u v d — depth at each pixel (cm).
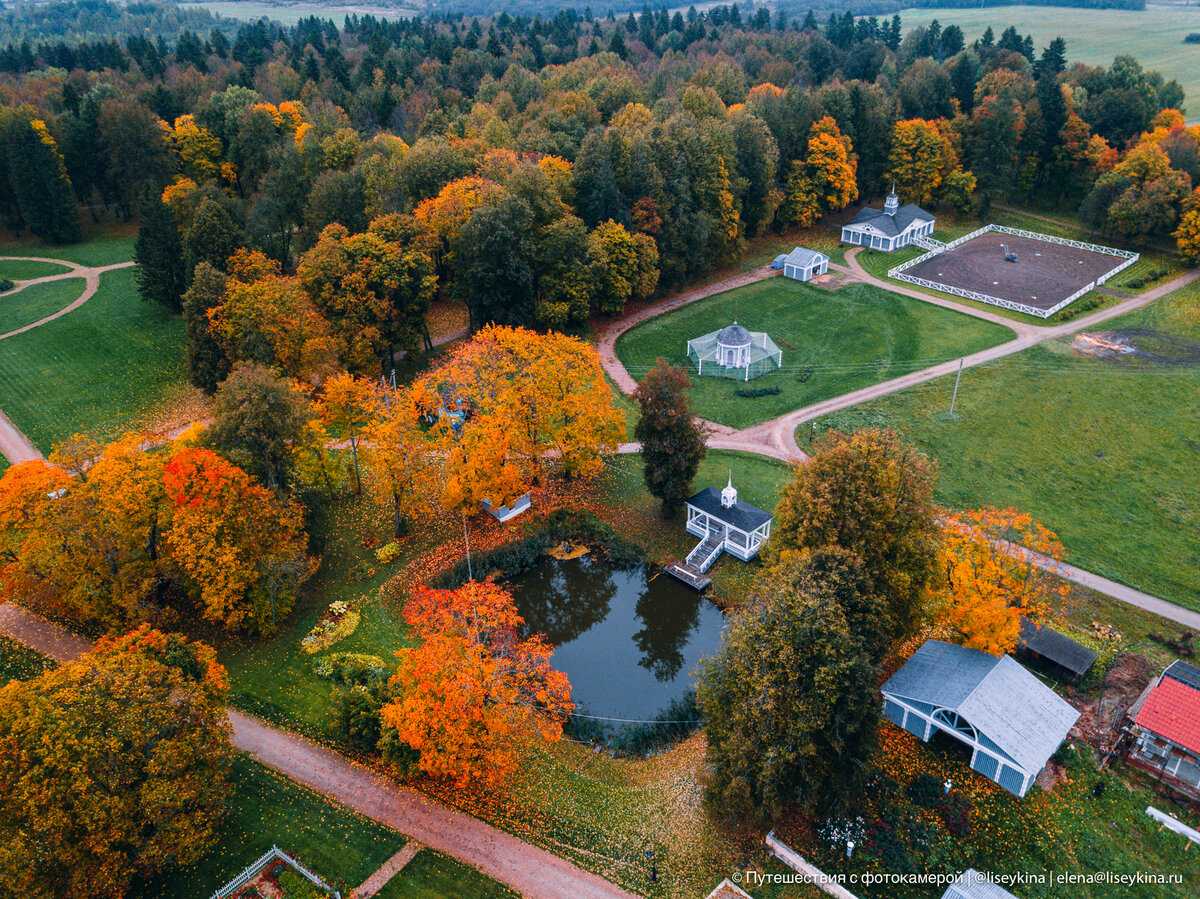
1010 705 4972
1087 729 5284
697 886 4500
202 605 6247
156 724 4366
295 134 13662
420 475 6825
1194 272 11906
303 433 6719
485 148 12062
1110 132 14450
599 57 17625
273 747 5284
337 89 15962
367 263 8962
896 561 5359
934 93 14900
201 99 15075
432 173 10738
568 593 7031
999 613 5312
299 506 6338
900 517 5331
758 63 18950
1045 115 14225
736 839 4709
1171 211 12181
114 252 12862
